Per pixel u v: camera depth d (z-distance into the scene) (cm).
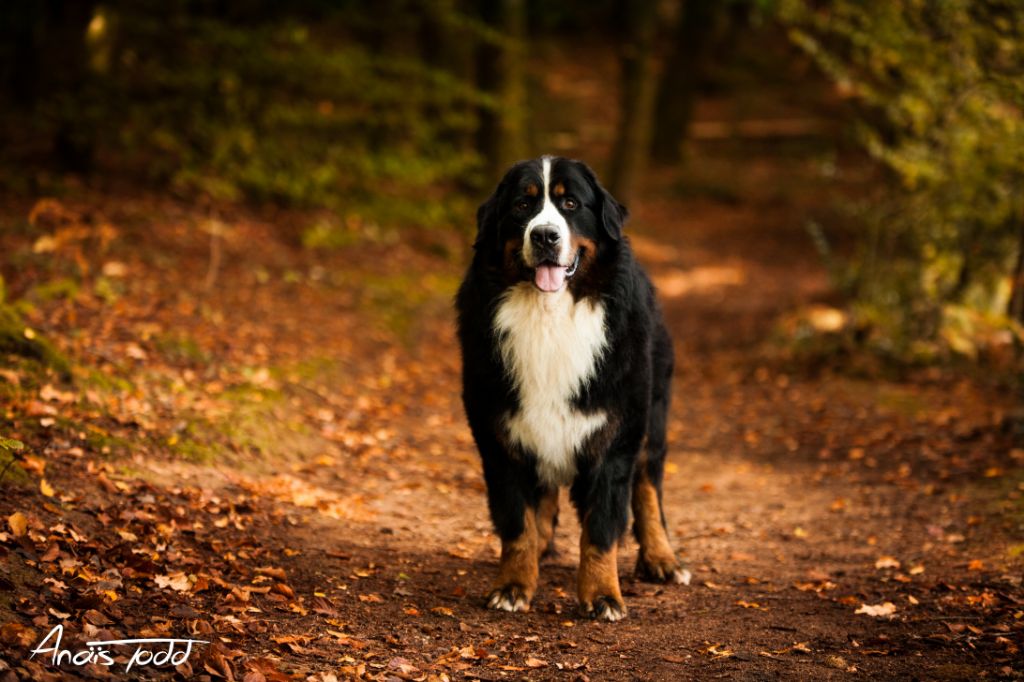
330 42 1376
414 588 436
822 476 699
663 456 487
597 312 423
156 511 451
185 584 378
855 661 364
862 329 1039
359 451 681
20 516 379
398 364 955
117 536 409
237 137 1179
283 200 1286
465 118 1402
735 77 3312
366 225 1440
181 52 1210
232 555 429
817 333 1134
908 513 589
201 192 1257
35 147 1252
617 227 425
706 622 412
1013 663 352
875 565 496
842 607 432
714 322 1398
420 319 1144
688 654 374
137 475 492
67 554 372
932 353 984
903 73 960
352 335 988
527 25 2827
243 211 1279
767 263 1881
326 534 495
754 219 2225
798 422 851
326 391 782
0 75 1392
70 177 1164
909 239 1077
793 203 2311
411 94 1331
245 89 1212
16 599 331
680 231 2123
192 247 1081
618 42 3503
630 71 2086
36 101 1314
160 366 677
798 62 3291
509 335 421
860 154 2547
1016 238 992
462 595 433
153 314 810
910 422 809
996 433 739
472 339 433
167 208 1171
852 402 882
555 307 417
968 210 930
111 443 514
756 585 470
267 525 486
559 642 383
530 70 3067
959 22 844
